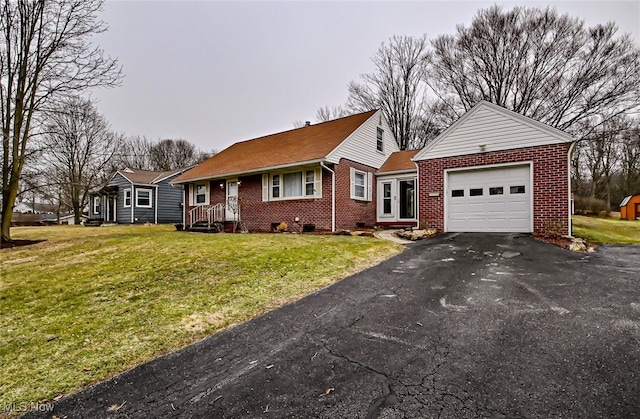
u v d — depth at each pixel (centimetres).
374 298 472
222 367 298
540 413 218
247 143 1917
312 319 403
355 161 1411
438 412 222
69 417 238
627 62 1733
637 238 1117
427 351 310
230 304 462
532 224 980
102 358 324
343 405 235
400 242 959
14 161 1251
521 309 405
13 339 372
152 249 890
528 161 992
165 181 2512
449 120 2334
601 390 240
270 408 235
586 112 1862
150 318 420
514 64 2047
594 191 2820
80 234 1539
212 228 1485
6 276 680
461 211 1109
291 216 1383
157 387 271
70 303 491
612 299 428
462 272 597
